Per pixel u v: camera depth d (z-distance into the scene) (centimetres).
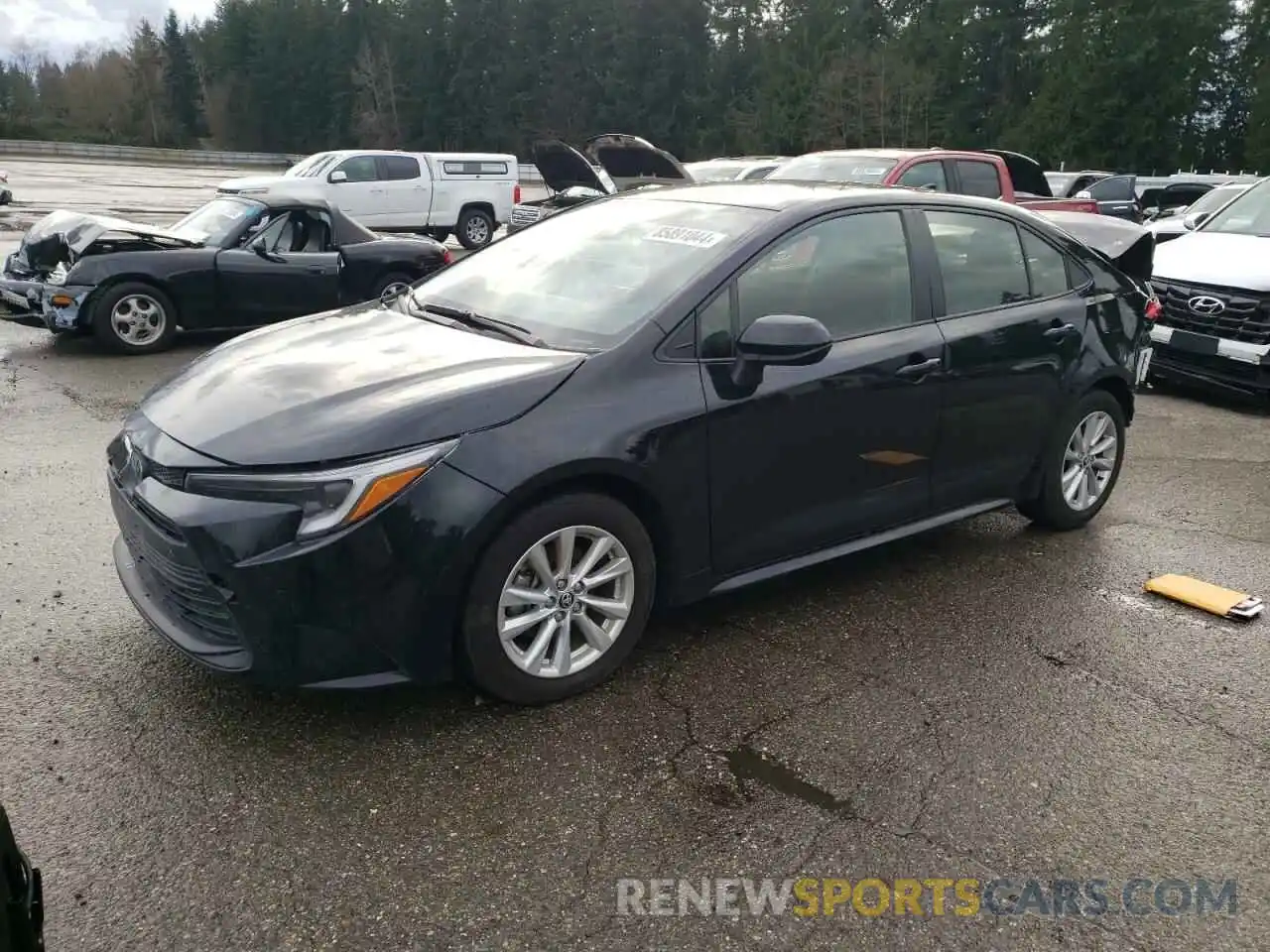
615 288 380
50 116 8300
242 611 298
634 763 312
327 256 993
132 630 387
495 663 325
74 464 586
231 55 8456
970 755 323
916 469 431
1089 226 828
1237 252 833
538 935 245
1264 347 769
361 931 245
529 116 7100
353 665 307
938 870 272
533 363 339
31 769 301
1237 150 4997
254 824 280
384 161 1961
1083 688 366
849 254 408
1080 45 4869
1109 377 506
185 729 323
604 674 353
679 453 349
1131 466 648
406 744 318
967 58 5634
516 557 321
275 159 6006
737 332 369
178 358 906
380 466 298
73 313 889
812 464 390
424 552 302
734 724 336
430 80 7594
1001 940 249
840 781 307
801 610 423
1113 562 485
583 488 336
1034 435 479
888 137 5431
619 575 347
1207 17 4603
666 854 274
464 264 454
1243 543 514
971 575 464
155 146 8250
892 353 408
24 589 420
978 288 452
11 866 169
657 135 6675
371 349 365
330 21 8175
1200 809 300
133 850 269
